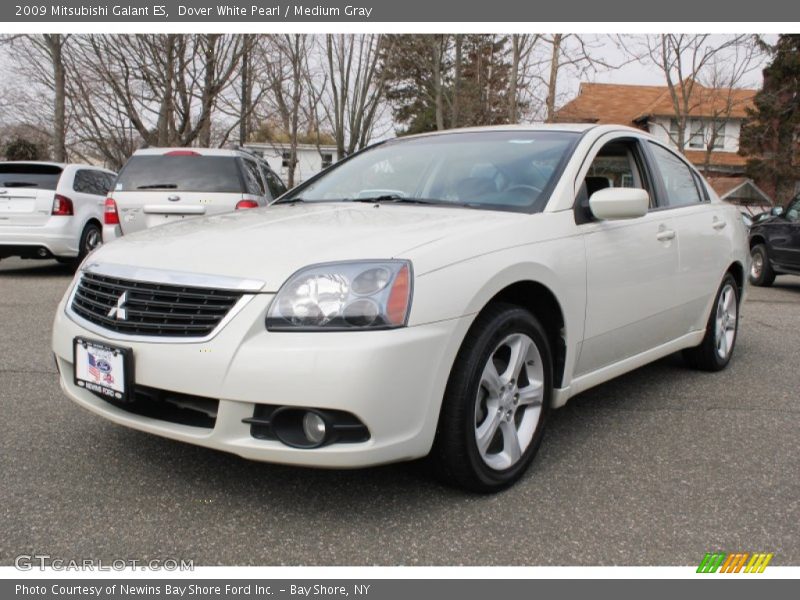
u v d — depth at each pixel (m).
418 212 3.13
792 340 6.11
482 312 2.73
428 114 32.34
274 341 2.36
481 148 3.73
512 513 2.66
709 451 3.34
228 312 2.42
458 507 2.70
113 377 2.58
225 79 17.31
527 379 3.00
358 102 21.06
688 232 4.16
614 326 3.46
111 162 20.72
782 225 10.69
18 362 4.71
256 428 2.42
